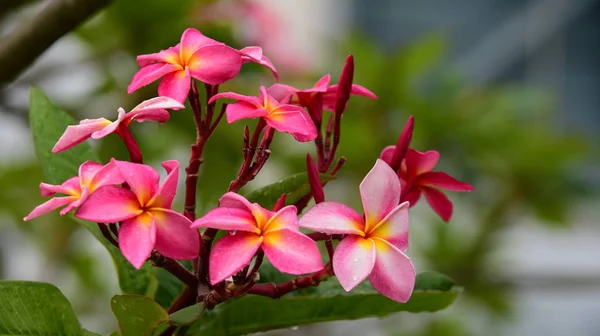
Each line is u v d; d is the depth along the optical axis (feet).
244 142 3.23
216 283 2.92
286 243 2.97
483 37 11.84
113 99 5.79
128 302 3.11
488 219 7.36
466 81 7.36
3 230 7.03
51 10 3.57
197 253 2.97
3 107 5.30
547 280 7.40
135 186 2.98
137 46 5.64
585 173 7.97
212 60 3.16
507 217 7.38
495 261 7.43
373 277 3.01
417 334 7.37
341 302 3.53
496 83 11.54
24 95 5.71
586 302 11.25
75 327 3.31
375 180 3.06
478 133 6.86
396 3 12.10
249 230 2.98
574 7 11.46
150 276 3.62
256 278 3.08
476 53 11.72
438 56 6.93
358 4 11.93
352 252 3.01
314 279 3.17
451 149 7.00
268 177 6.56
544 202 7.35
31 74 5.76
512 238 8.06
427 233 7.40
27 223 6.81
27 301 3.27
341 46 7.07
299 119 3.17
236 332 3.52
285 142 6.45
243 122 5.61
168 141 6.18
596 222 10.30
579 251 10.70
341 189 6.79
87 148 3.70
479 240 7.33
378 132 6.81
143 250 2.92
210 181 5.81
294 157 6.35
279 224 3.00
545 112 7.54
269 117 3.16
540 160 7.00
